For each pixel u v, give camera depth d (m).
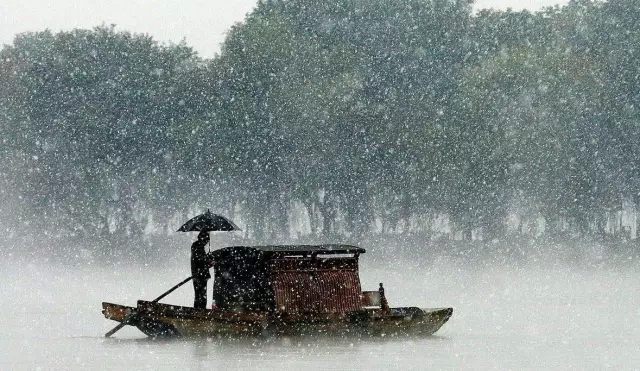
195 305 98.25
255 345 93.31
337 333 94.69
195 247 98.12
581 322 119.31
